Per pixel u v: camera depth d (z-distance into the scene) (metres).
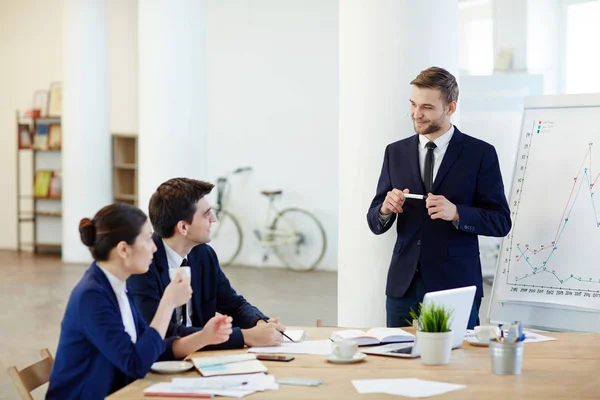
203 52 7.60
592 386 2.32
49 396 2.53
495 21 9.54
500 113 9.40
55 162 12.25
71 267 10.62
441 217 3.28
